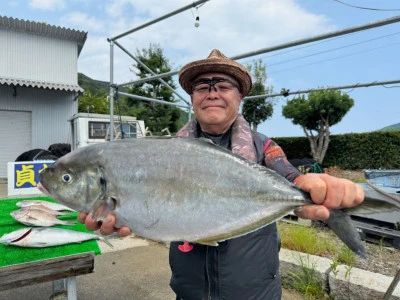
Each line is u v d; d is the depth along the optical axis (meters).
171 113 18.64
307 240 4.38
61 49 14.96
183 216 1.57
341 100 15.27
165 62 18.45
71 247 2.76
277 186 1.56
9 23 13.58
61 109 14.86
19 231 2.85
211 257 1.75
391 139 14.34
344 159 15.82
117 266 4.47
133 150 1.65
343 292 3.31
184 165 1.60
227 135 1.99
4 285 2.22
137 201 1.59
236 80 1.95
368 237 5.00
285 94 7.17
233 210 1.59
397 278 2.68
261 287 1.75
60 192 1.69
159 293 3.76
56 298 2.96
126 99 19.56
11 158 14.12
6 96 13.89
